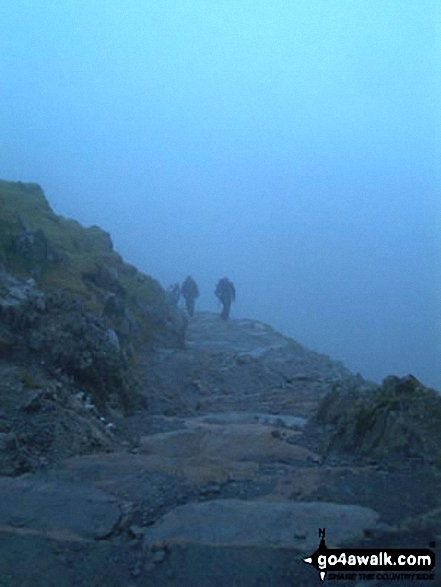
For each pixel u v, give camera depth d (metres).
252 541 4.74
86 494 5.77
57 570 4.45
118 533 5.05
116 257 22.53
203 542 4.73
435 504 5.58
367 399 8.71
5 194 21.86
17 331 10.94
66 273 15.95
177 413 12.73
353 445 8.07
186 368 17.61
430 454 7.09
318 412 10.82
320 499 5.71
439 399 7.97
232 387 16.86
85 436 8.24
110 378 11.97
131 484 6.10
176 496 5.76
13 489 5.86
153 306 21.48
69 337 11.29
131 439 9.17
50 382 9.64
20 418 8.09
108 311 16.16
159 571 4.45
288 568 4.43
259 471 6.73
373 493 5.88
